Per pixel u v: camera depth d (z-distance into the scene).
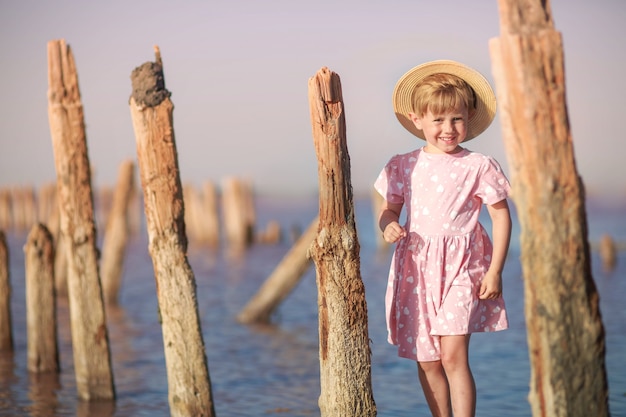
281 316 9.64
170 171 4.35
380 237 17.53
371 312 9.54
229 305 10.61
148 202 4.38
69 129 5.40
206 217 21.39
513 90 2.85
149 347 7.71
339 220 3.63
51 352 6.51
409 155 3.89
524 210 2.89
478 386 5.73
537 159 2.84
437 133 3.72
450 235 3.68
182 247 4.40
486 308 3.71
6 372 6.51
